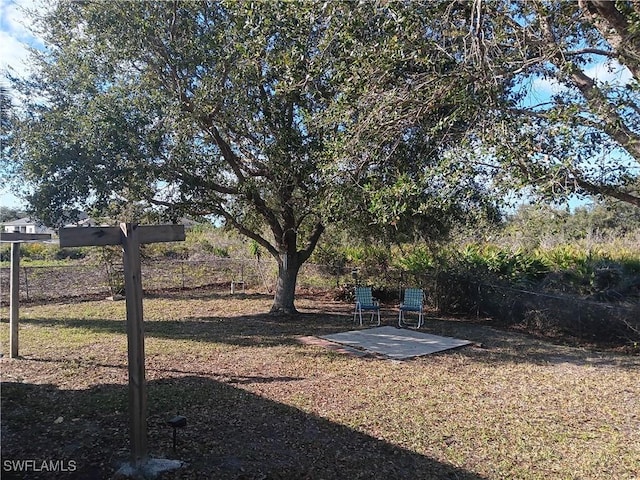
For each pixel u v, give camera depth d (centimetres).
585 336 917
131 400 368
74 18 830
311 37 550
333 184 649
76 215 827
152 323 1007
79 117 741
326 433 448
